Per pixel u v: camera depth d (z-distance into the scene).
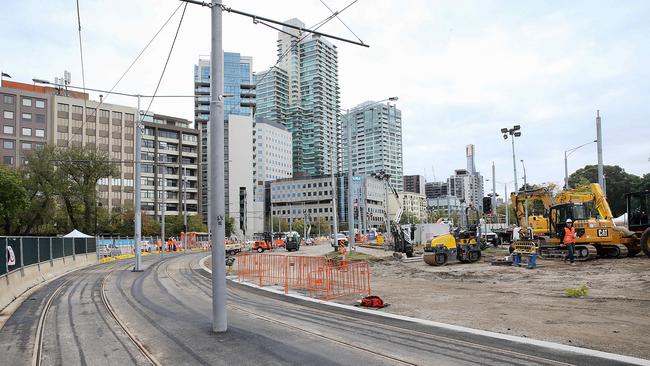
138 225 29.38
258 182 156.38
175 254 54.25
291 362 7.78
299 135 155.25
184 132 128.25
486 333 9.66
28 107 101.00
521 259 25.25
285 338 9.55
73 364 8.28
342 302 14.80
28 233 65.19
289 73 78.44
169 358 8.31
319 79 73.19
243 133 142.38
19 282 19.11
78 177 62.47
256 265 24.55
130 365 8.05
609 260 24.89
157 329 10.93
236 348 8.81
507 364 7.41
